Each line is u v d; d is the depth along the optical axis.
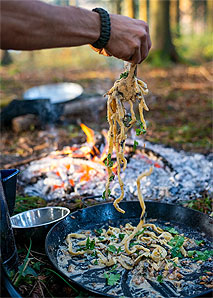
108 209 2.68
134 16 13.40
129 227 2.49
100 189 3.47
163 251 2.17
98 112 7.04
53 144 5.25
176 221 2.59
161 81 11.48
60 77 12.38
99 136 4.00
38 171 3.80
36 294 2.02
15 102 6.03
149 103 8.47
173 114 7.41
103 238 2.36
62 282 2.10
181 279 1.95
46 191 3.51
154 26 14.77
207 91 9.90
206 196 3.39
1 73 13.49
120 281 1.93
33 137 5.70
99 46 1.77
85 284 1.91
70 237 2.37
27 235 2.46
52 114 6.25
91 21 1.71
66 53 19.44
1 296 1.76
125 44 1.79
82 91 7.25
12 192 2.19
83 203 3.16
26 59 17.61
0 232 1.91
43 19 1.59
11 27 1.54
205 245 2.28
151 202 2.69
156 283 1.92
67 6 1.69
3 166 4.41
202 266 2.06
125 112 2.08
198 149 4.93
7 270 1.97
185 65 14.47
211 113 7.45
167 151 4.36
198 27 27.89
